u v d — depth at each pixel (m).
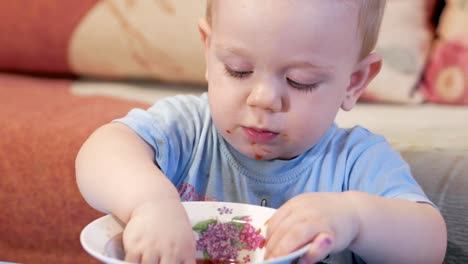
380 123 1.27
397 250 0.73
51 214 1.14
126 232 0.66
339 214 0.69
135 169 0.73
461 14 1.51
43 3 1.64
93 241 0.64
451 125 1.26
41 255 1.15
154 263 0.64
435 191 1.00
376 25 0.84
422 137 1.16
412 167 1.04
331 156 0.88
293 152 0.83
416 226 0.74
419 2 1.53
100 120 1.23
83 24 1.62
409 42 1.51
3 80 1.67
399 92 1.48
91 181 0.75
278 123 0.77
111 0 1.61
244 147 0.81
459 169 1.01
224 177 0.90
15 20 1.66
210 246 0.74
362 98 1.50
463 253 0.96
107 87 1.64
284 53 0.72
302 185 0.87
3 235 1.17
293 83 0.75
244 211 0.75
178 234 0.65
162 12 1.57
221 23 0.76
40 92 1.53
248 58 0.73
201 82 1.60
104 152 0.78
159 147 0.85
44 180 1.14
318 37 0.73
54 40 1.64
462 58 1.49
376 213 0.72
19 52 1.68
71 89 1.60
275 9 0.71
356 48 0.80
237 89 0.76
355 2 0.76
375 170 0.85
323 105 0.77
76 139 1.15
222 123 0.80
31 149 1.16
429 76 1.52
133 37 1.59
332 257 0.85
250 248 0.73
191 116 0.93
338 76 0.77
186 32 1.55
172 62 1.58
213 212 0.75
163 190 0.70
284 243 0.65
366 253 0.73
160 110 0.91
